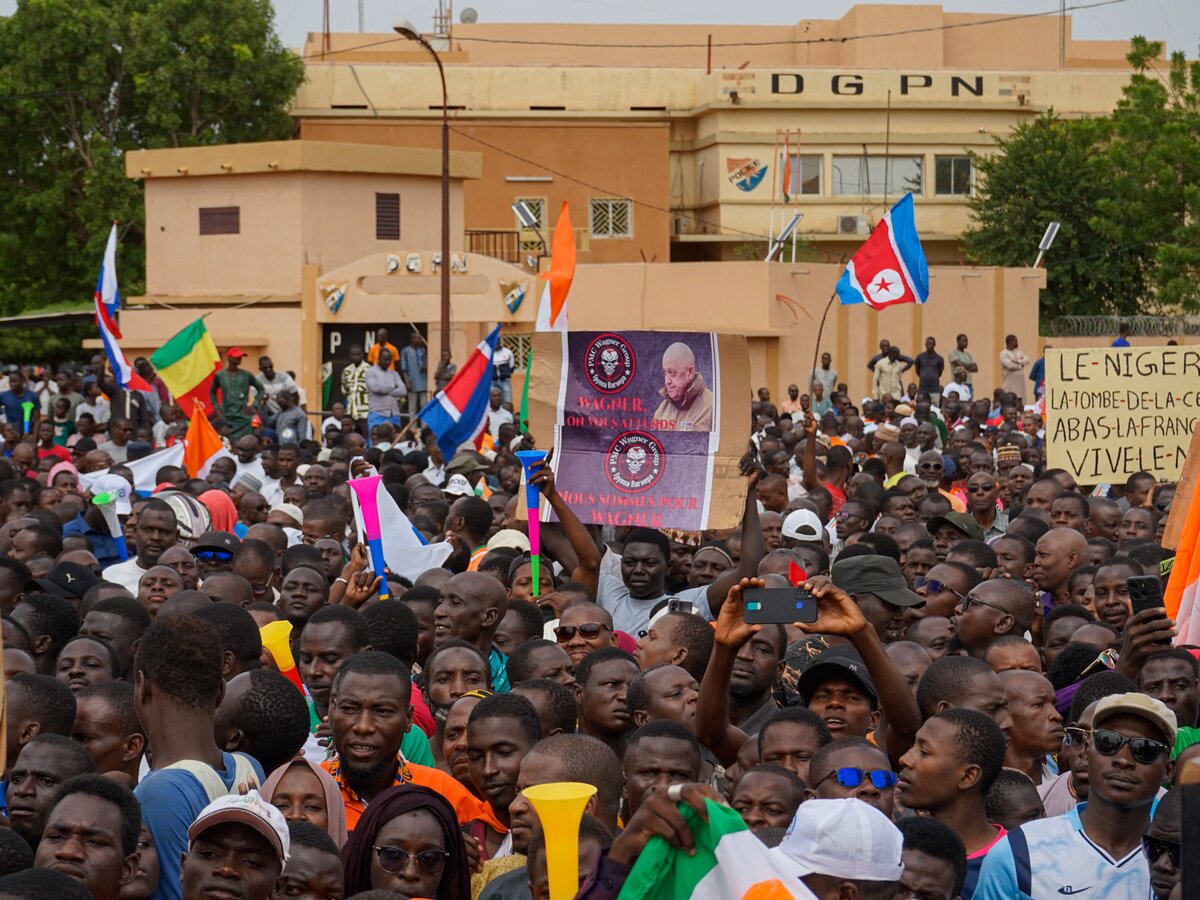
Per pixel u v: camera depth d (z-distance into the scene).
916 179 57.19
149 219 40.69
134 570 12.25
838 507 15.99
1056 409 14.01
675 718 7.38
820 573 10.84
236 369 28.64
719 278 42.34
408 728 7.01
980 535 13.05
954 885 5.69
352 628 8.08
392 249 40.44
